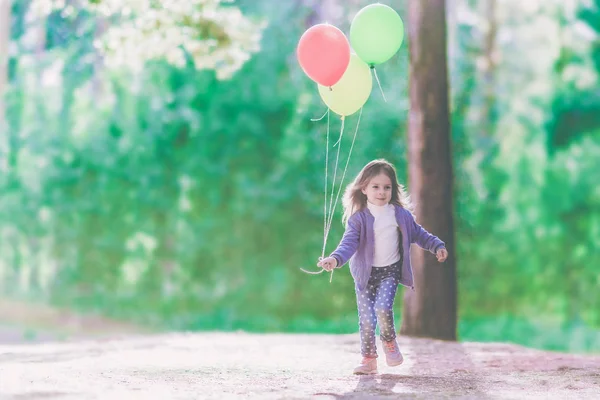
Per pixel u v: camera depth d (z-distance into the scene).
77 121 19.45
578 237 20.45
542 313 20.34
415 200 9.27
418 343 8.12
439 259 5.46
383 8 6.24
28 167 19.64
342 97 6.23
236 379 5.13
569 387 5.09
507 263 20.06
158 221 19.27
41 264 19.69
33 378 4.91
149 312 19.05
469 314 19.97
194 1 9.77
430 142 9.23
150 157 19.27
